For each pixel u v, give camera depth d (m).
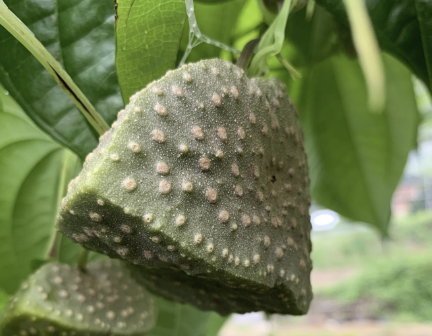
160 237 0.07
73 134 0.10
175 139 0.07
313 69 0.18
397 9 0.09
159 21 0.09
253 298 0.09
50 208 0.17
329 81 0.18
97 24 0.10
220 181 0.07
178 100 0.07
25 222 0.16
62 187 0.16
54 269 0.12
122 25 0.09
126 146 0.07
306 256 0.09
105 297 0.12
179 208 0.07
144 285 0.11
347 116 0.19
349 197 0.21
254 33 0.14
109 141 0.07
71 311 0.11
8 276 0.17
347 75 0.18
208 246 0.07
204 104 0.07
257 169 0.08
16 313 0.11
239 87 0.08
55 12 0.10
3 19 0.08
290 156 0.09
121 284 0.13
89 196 0.06
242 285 0.08
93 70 0.10
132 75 0.10
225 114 0.07
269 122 0.08
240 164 0.08
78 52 0.10
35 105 0.10
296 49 0.15
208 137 0.07
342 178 0.21
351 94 0.19
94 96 0.10
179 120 0.07
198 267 0.07
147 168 0.07
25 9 0.10
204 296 0.10
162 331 0.19
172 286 0.10
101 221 0.07
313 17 0.14
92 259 0.16
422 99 0.31
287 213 0.09
